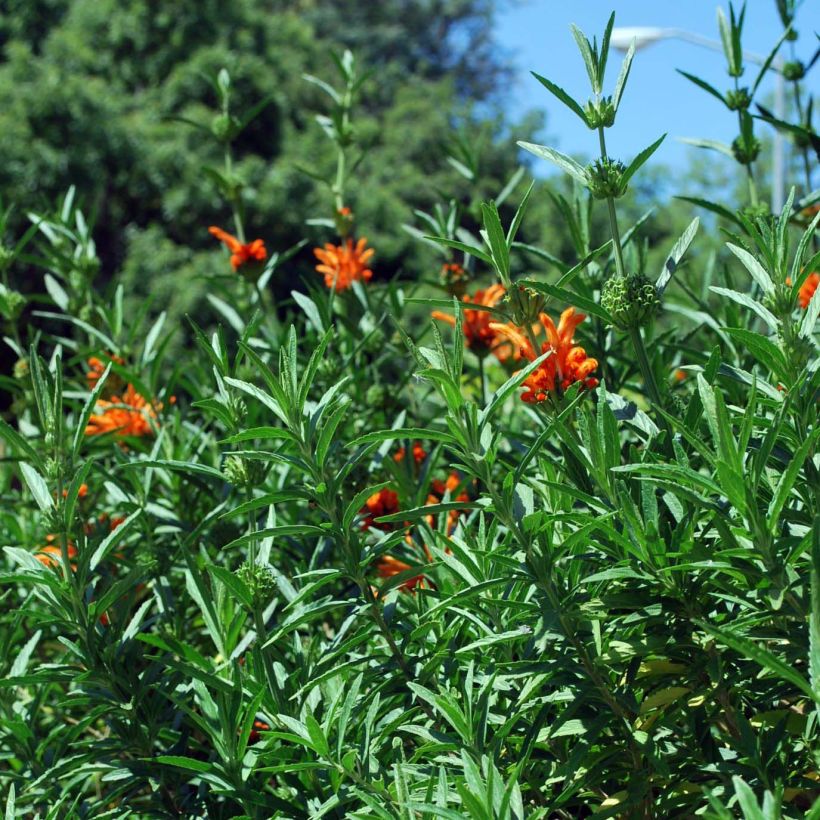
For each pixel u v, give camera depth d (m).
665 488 1.31
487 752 1.47
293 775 1.70
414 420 3.17
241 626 1.96
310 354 3.59
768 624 1.40
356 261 3.54
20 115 15.20
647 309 1.63
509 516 1.46
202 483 2.71
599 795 1.66
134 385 2.85
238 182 3.53
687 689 1.60
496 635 1.49
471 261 3.31
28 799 1.99
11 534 3.20
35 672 1.92
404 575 1.68
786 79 2.84
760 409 1.82
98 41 17.66
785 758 1.49
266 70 17.62
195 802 1.82
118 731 1.86
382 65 29.61
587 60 1.62
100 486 3.01
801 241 1.41
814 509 1.42
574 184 2.51
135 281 15.20
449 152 3.56
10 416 8.28
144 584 2.58
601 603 1.48
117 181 16.14
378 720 1.77
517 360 3.15
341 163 3.63
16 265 14.09
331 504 1.61
